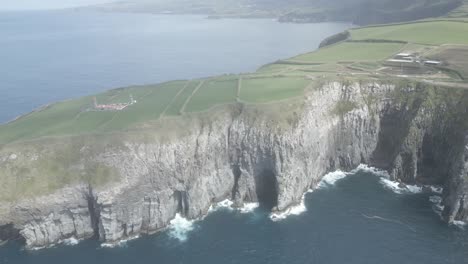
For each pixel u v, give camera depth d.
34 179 93.06
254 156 104.44
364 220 95.06
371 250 85.19
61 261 85.50
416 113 114.25
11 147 98.38
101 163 95.81
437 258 82.31
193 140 104.44
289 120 107.19
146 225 96.19
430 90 116.88
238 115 109.88
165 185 97.94
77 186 92.94
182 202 99.88
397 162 111.62
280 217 97.62
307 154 107.50
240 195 104.00
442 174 107.44
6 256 87.62
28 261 85.88
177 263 83.69
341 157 120.75
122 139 99.62
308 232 91.56
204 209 100.62
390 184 110.31
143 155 98.06
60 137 101.38
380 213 97.62
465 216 94.06
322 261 82.50
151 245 89.94
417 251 84.50
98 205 91.50
